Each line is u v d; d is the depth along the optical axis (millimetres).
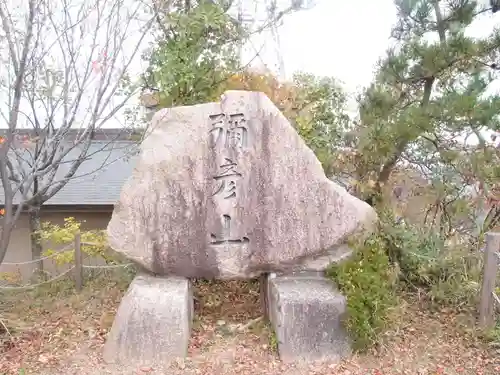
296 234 5570
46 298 6965
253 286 7207
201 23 7547
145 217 5551
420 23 7699
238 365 5051
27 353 5246
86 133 5371
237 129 5547
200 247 5562
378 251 5688
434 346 5418
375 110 7875
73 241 7738
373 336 5223
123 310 5203
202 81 7504
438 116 6820
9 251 10023
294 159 5566
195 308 6453
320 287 5438
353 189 8023
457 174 7449
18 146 6934
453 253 6855
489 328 5559
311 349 5141
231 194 5547
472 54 6859
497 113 6602
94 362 5105
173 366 5020
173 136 5574
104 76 5457
